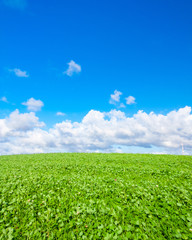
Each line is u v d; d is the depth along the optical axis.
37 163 16.42
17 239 5.05
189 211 6.02
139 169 12.43
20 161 19.17
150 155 21.72
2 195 7.61
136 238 4.80
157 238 4.79
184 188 8.15
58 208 6.50
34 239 5.02
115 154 23.55
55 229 5.43
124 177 10.44
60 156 22.22
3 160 21.14
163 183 8.97
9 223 5.67
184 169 12.30
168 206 6.29
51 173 11.86
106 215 5.90
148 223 5.43
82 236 5.03
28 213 6.25
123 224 5.43
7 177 10.83
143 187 8.26
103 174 11.33
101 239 4.94
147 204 6.50
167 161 15.95
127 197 7.12
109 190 7.86
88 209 6.21
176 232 4.97
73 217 5.94
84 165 14.28
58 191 8.09
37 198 7.35
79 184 8.88
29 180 9.80
